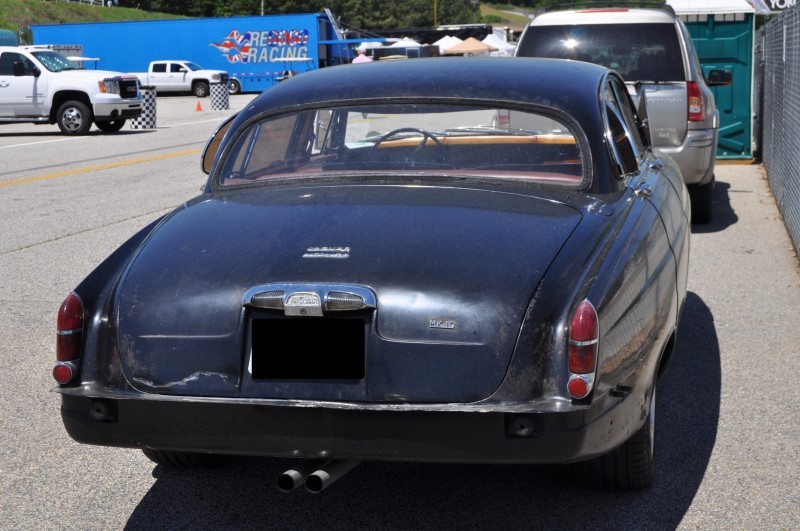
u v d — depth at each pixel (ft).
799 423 15.20
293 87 14.57
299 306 10.40
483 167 13.25
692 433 14.92
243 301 10.62
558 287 10.51
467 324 10.28
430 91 13.79
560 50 29.55
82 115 76.59
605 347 10.46
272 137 13.98
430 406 10.14
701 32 45.39
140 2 343.26
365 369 10.36
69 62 80.94
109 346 11.05
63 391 11.01
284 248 11.19
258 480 13.65
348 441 10.27
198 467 14.02
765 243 28.63
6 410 16.47
